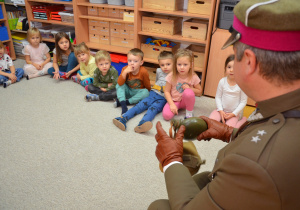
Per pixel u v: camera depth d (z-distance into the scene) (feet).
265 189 1.60
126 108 8.44
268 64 1.73
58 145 6.78
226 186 1.79
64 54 11.44
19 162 6.14
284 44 1.64
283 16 1.56
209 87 9.58
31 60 11.54
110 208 4.99
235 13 1.87
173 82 8.38
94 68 10.29
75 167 6.02
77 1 10.89
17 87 10.31
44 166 6.03
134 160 6.31
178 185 2.27
